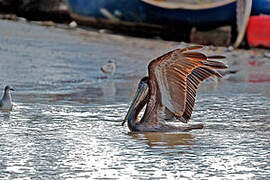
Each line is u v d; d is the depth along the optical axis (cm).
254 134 1149
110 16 3841
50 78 1916
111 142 1045
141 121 1146
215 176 841
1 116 1267
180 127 1159
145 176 832
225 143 1059
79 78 1989
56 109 1384
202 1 3600
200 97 1672
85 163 895
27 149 973
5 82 1753
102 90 1766
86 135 1101
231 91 1841
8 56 2255
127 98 1612
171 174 845
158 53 2995
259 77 2322
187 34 3756
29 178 808
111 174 839
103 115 1327
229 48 3531
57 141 1040
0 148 973
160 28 3794
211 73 1074
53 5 3997
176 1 3647
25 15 4062
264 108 1488
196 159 935
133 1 3731
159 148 1006
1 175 819
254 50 3675
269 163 922
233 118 1328
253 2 3588
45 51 2536
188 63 1038
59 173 836
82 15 3928
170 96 1089
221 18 3634
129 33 3903
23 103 1447
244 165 906
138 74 2233
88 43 3114
